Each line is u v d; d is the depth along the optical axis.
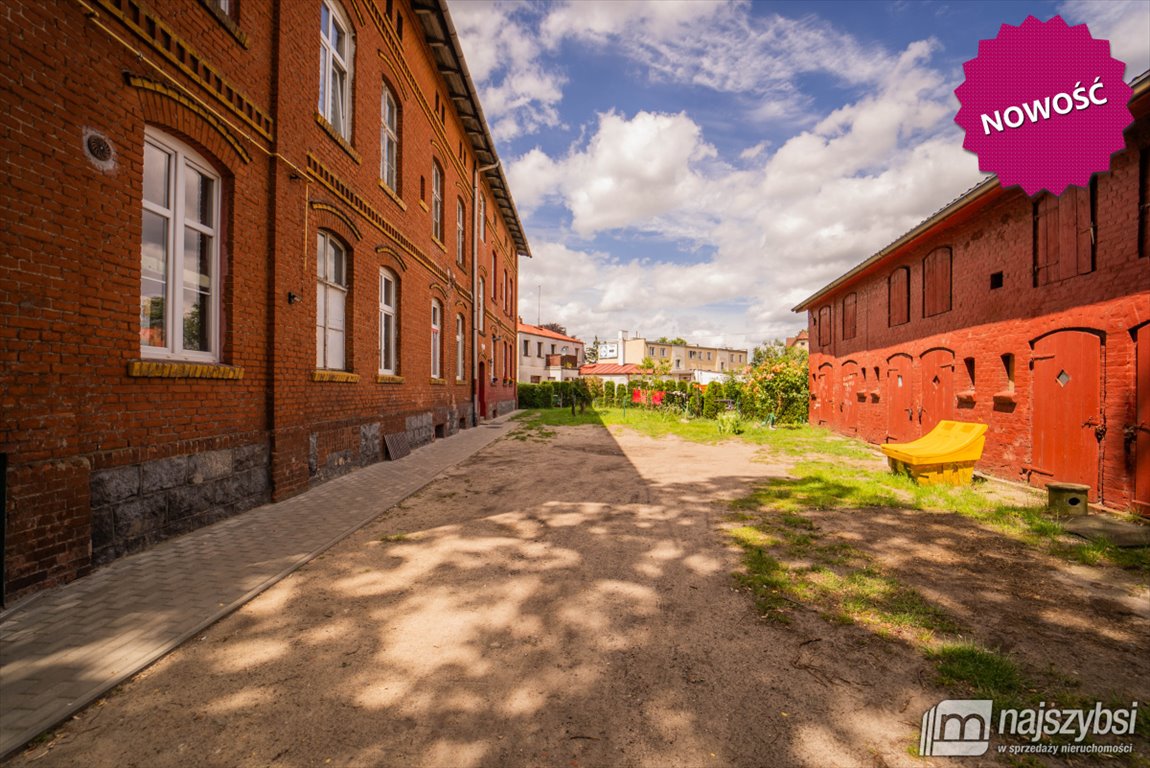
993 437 8.68
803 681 2.76
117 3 4.38
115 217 4.41
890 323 12.81
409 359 11.82
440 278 14.38
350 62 9.02
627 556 4.74
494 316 24.02
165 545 4.86
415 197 12.12
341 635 3.26
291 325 6.96
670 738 2.31
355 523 5.73
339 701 2.59
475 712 2.50
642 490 7.66
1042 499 6.86
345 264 8.95
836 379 16.77
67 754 2.21
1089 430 6.64
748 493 7.41
